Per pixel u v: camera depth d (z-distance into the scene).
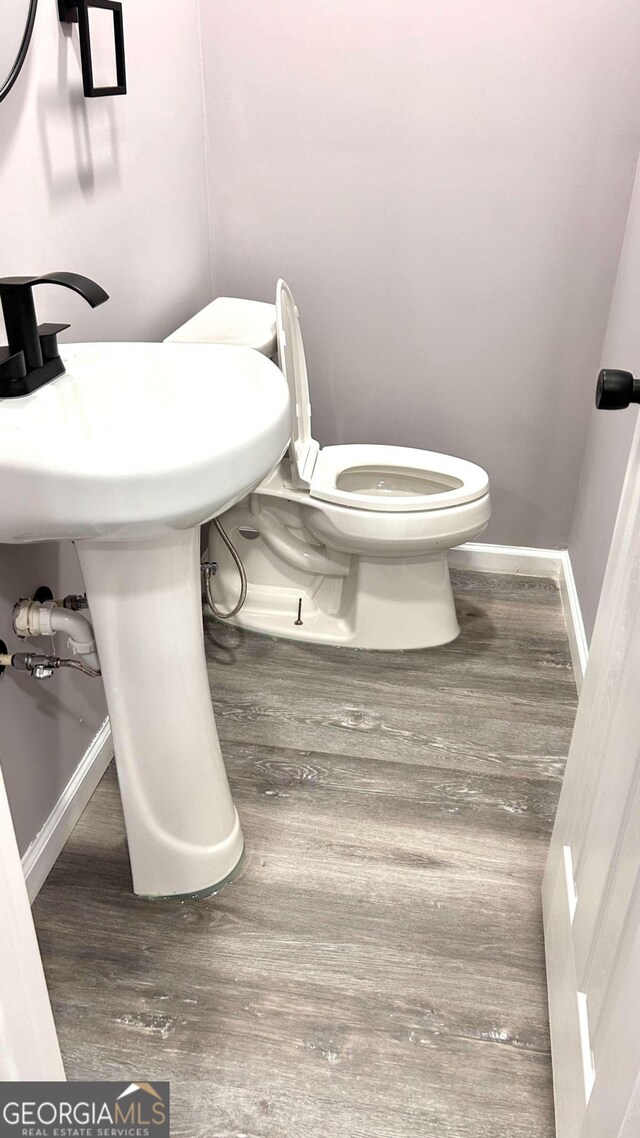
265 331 1.84
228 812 1.44
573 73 1.89
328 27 1.93
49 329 1.15
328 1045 1.20
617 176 1.97
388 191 2.07
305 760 1.73
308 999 1.27
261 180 2.11
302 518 2.03
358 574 2.05
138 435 1.24
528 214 2.04
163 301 1.89
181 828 1.37
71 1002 1.25
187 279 2.05
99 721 1.68
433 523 1.87
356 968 1.31
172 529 1.01
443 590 2.09
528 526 2.43
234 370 1.25
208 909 1.41
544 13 1.84
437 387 2.28
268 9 1.93
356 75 1.97
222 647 2.10
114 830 1.56
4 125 1.15
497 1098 1.15
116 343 1.28
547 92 1.91
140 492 0.92
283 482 1.98
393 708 1.90
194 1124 1.10
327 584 2.18
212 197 2.15
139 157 1.67
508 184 2.02
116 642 1.20
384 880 1.47
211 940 1.35
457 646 2.13
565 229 2.04
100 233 1.51
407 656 2.09
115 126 1.53
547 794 1.67
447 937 1.37
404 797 1.65
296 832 1.56
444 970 1.32
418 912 1.41
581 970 1.03
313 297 2.23
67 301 1.40
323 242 2.16
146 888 1.42
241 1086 1.15
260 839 1.54
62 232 1.36
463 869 1.50
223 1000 1.26
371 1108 1.13
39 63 1.23
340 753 1.76
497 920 1.40
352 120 2.01
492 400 2.27
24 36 1.13
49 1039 0.85
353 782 1.68
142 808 1.34
